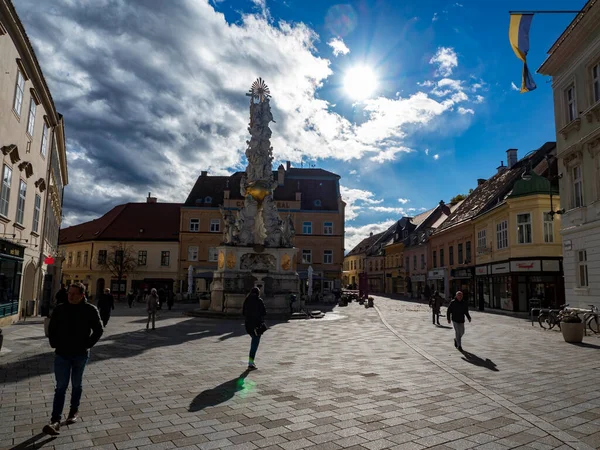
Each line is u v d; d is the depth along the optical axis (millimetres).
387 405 6719
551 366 10000
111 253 56188
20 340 13727
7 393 7328
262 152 28094
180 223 55531
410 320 22578
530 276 29984
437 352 12008
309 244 56438
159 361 10422
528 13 14297
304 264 56062
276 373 9039
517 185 31094
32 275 23500
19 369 9266
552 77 22641
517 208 30734
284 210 56531
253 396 7207
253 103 28891
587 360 10805
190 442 5156
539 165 35688
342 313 27641
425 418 6098
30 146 20922
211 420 5961
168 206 61500
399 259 66500
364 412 6355
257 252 26172
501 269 32562
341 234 56969
